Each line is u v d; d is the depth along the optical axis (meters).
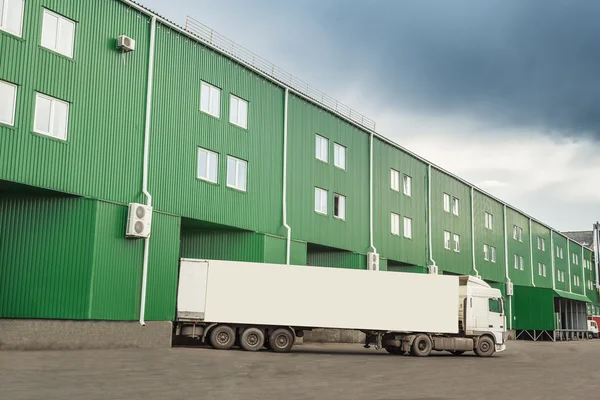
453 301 26.00
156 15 25.53
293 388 13.82
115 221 22.80
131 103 24.22
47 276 21.48
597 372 20.81
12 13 20.44
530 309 59.53
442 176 50.59
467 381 16.69
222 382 14.34
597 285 97.62
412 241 44.78
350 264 37.69
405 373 18.31
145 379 14.30
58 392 11.79
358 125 39.44
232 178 29.16
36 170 20.61
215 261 24.33
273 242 30.45
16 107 20.19
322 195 35.66
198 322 24.17
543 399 13.45
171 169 25.70
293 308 24.61
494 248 60.38
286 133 32.66
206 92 28.14
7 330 19.72
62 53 21.88
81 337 21.33
